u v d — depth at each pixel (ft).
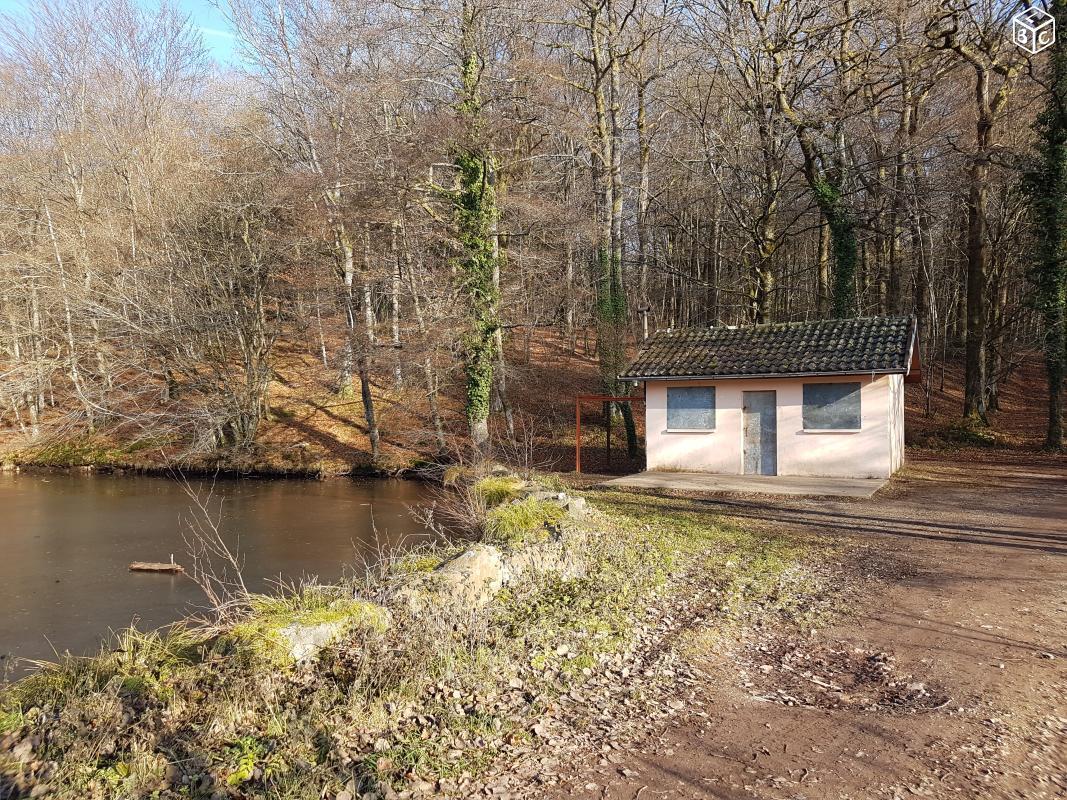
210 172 84.12
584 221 75.46
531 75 66.54
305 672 16.75
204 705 15.01
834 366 55.36
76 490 69.56
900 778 12.90
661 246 115.55
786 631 21.47
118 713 14.40
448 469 70.28
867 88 77.56
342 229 73.87
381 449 82.28
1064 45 68.18
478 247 70.95
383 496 65.10
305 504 60.75
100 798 11.65
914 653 19.49
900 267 104.94
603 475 67.56
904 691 16.97
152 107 91.09
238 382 88.02
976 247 80.28
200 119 92.94
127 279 84.33
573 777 13.01
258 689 15.48
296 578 37.35
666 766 13.43
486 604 22.67
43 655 27.14
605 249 82.02
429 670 17.24
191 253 83.10
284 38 82.28
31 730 13.82
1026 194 75.66
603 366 79.92
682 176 100.32
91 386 87.71
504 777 12.97
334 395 99.71
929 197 80.43
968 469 63.05
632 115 98.27
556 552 28.02
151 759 12.69
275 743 13.66
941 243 105.70
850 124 79.66
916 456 73.15
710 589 25.79
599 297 83.56
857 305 88.38
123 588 36.14
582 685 17.31
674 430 63.21
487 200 70.33
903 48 70.54
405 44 68.64
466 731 14.65
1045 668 18.26
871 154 87.86
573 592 24.75
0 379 86.38
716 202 102.94
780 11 73.41
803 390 58.44
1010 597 24.85
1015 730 14.79
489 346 73.05
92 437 89.92
